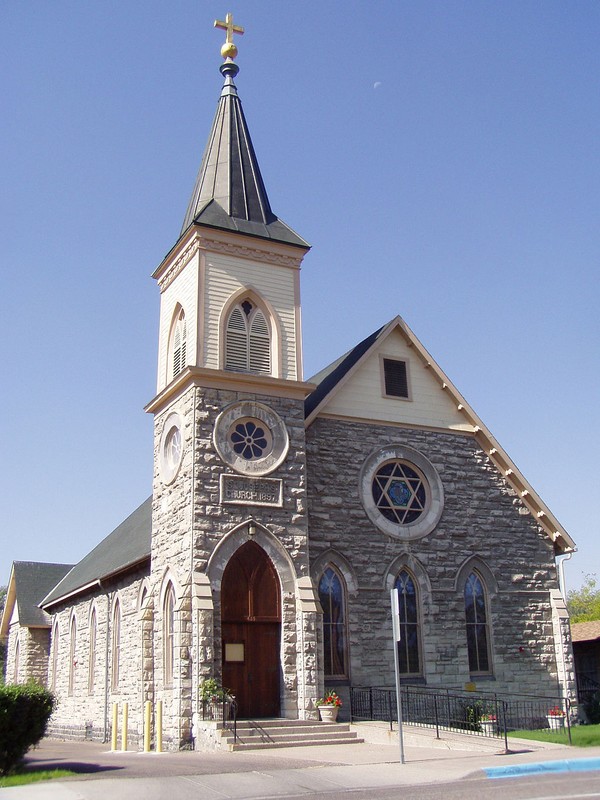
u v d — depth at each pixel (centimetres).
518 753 1967
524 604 2955
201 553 2367
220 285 2648
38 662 4359
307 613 2439
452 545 2884
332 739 2214
